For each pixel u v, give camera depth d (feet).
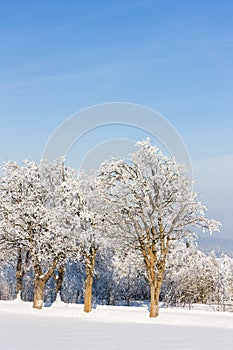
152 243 107.96
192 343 59.62
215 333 73.72
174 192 106.63
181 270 167.22
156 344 58.23
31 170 131.85
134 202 107.24
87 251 116.06
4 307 125.49
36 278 125.08
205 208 106.73
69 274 165.78
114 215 108.27
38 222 123.03
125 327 83.15
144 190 104.88
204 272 177.58
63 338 64.23
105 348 53.78
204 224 107.34
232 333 73.92
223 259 190.39
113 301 165.17
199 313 114.83
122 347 54.90
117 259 146.41
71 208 116.16
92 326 84.17
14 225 124.06
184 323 95.45
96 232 113.29
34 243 123.34
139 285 177.88
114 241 112.06
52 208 123.85
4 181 128.77
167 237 107.65
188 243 110.63
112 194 108.37
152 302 105.60
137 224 107.86
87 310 115.24
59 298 135.13
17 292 143.33
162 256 107.34
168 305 156.66
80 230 116.78
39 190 129.49
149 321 99.09
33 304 124.57
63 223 118.52
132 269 164.96
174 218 106.22
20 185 129.59
